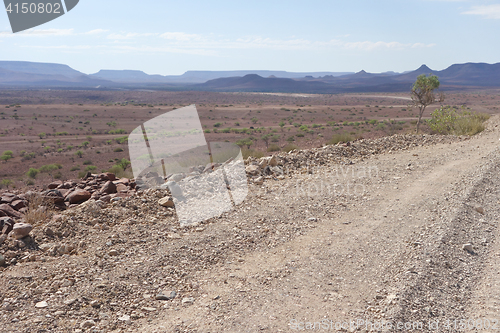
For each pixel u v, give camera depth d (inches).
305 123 4146.2
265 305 124.3
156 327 111.3
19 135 4136.3
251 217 207.5
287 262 157.0
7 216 185.3
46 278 133.2
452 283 138.6
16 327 104.3
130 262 150.3
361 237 181.8
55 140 3535.9
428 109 5383.9
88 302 121.3
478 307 123.5
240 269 151.3
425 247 165.2
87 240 167.5
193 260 156.6
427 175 300.5
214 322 114.0
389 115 4894.2
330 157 371.9
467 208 216.4
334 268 150.7
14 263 143.9
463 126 608.1
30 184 1189.1
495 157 344.8
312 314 118.6
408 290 129.1
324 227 197.5
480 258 160.2
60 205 213.9
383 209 222.8
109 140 3277.6
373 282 138.3
